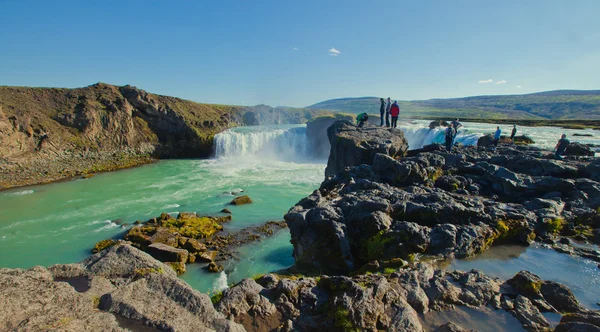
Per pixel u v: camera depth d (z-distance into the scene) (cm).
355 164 2631
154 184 3981
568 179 1720
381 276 969
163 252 1939
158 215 2845
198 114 7738
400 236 1270
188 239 2158
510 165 2039
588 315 759
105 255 833
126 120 5809
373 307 767
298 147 6184
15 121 4388
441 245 1241
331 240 1369
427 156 2089
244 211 2884
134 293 652
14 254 2161
